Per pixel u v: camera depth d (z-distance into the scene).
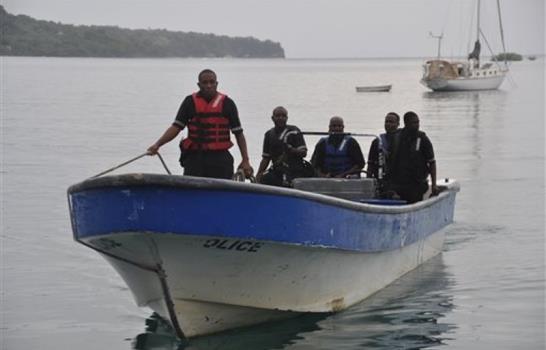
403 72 153.50
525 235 14.64
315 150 11.90
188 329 9.05
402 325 9.61
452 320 9.77
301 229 8.85
